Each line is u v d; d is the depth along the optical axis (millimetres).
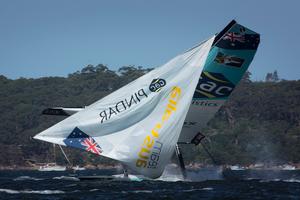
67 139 132625
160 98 136500
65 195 128250
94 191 135500
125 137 134500
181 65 138500
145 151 134750
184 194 128875
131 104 135250
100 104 134500
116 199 120562
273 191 138750
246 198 123812
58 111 152000
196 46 139875
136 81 136375
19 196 127750
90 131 133375
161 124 135875
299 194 132750
